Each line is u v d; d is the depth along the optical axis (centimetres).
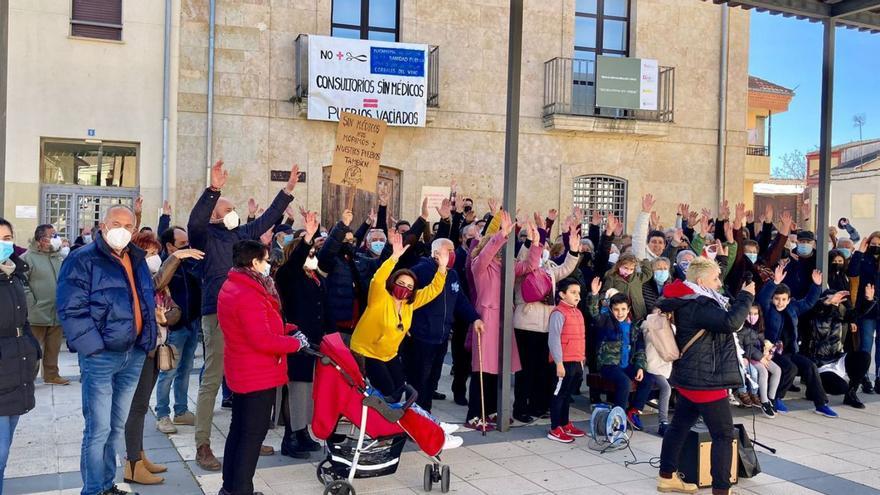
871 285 879
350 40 1466
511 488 575
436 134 1564
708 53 1748
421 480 589
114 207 500
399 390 628
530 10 1622
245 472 493
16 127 1351
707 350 543
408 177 1546
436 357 723
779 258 970
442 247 657
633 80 1631
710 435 562
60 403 820
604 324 741
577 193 1675
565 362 709
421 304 658
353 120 706
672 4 1722
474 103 1588
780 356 851
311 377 626
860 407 877
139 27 1407
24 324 499
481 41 1592
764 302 842
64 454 640
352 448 535
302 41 1470
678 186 1730
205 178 1435
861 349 893
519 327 759
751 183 2448
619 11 1717
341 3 1539
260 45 1460
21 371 486
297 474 592
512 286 730
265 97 1463
